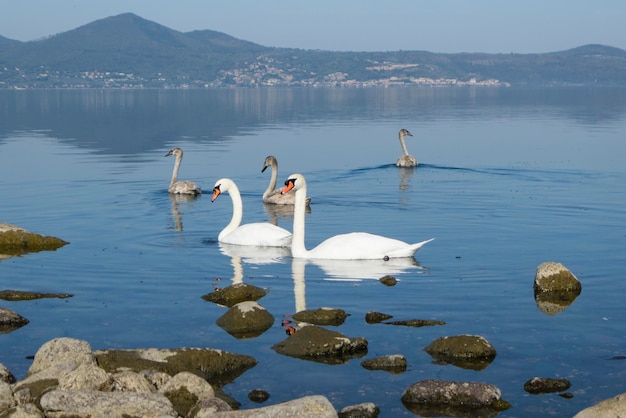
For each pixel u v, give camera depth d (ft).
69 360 43.57
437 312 54.95
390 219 89.81
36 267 67.67
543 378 43.09
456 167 135.85
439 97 537.65
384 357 46.21
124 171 130.72
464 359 46.80
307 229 85.15
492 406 40.88
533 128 219.61
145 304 57.41
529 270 65.87
